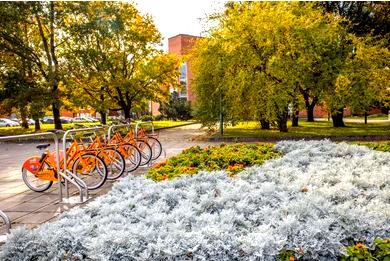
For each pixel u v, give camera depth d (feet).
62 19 72.23
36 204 19.56
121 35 78.23
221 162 21.44
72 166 21.86
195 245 8.43
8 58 77.15
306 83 52.65
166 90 89.51
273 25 48.47
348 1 70.54
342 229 9.34
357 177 14.67
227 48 50.75
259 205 11.60
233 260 8.31
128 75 83.97
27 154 45.85
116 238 8.62
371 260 8.11
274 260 8.34
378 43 59.26
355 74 52.54
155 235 9.05
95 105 78.64
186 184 14.80
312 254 8.41
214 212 11.34
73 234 9.09
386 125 81.51
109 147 24.43
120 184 14.90
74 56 74.02
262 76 49.62
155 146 32.58
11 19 68.90
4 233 14.80
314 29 49.60
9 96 72.64
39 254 8.73
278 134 55.11
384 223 9.53
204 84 61.36
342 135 49.65
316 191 12.76
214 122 62.90
